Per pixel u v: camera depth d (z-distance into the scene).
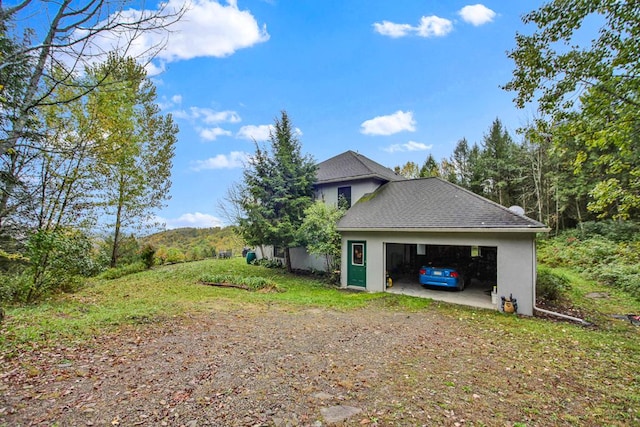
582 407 3.49
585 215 21.28
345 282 12.30
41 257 8.01
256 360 4.59
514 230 8.41
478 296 10.33
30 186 6.61
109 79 4.96
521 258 8.59
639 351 5.50
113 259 16.44
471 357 5.04
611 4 5.95
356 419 3.10
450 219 9.97
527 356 5.13
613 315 8.32
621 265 12.77
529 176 24.39
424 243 10.31
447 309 8.75
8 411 2.92
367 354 5.04
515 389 3.91
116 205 15.91
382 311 8.41
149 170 17.42
